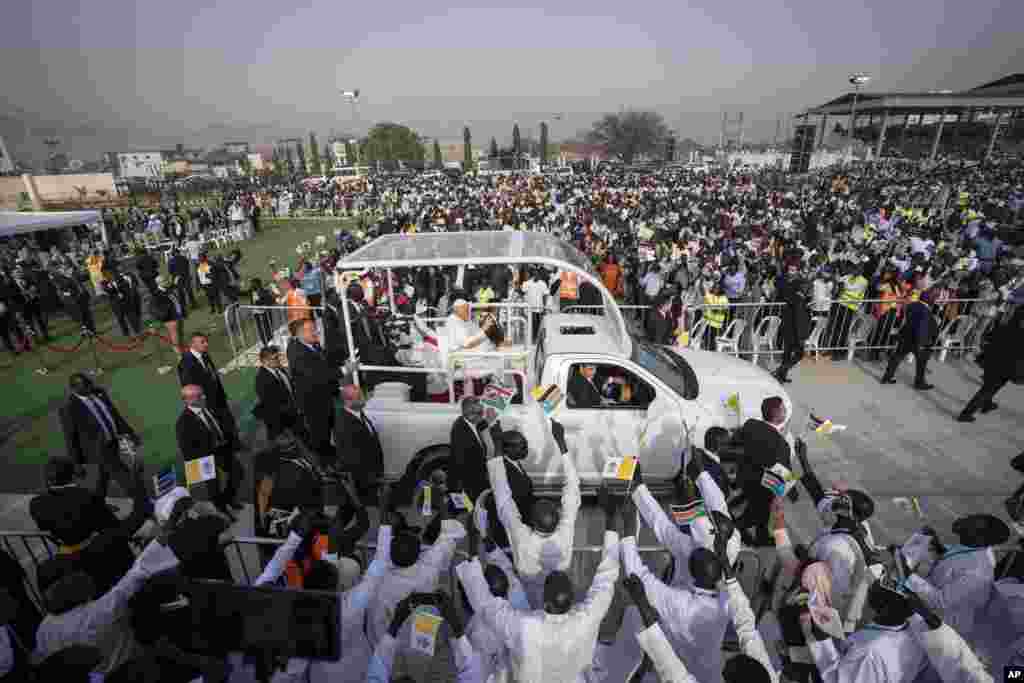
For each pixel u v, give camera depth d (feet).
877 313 31.50
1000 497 19.53
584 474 19.29
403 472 19.60
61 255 62.64
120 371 33.27
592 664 11.06
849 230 67.72
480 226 72.38
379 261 20.08
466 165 270.67
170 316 34.32
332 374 22.43
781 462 15.26
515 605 10.60
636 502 12.75
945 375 29.50
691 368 21.36
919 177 150.92
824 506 12.46
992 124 225.76
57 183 147.84
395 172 264.93
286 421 20.30
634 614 11.08
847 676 9.68
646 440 18.90
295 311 33.83
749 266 42.29
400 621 9.25
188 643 9.14
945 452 22.34
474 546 11.59
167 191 168.45
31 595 15.30
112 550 12.50
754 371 21.67
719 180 159.43
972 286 32.19
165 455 23.47
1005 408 25.81
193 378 20.25
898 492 19.90
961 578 10.53
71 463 12.56
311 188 152.35
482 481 15.74
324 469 18.84
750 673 7.80
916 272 34.09
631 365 19.08
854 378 29.40
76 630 9.66
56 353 36.91
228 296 45.47
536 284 35.91
